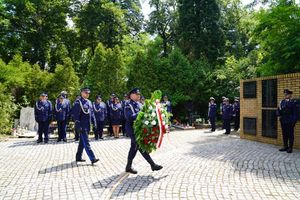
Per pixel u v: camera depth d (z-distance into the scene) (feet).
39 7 118.11
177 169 27.25
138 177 24.68
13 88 82.89
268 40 52.29
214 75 93.15
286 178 24.20
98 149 39.70
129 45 106.32
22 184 22.95
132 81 87.86
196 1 109.19
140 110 25.36
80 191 20.86
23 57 118.42
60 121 48.42
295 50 48.32
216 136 54.90
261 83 44.75
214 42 108.17
